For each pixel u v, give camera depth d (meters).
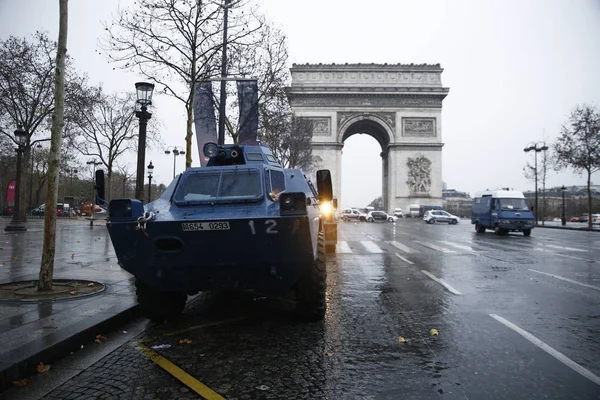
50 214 8.16
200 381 4.54
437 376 4.67
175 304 6.97
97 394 4.23
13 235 23.20
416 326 6.71
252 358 5.26
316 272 6.82
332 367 4.95
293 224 5.62
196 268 6.14
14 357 4.68
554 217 106.50
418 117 67.94
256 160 8.20
